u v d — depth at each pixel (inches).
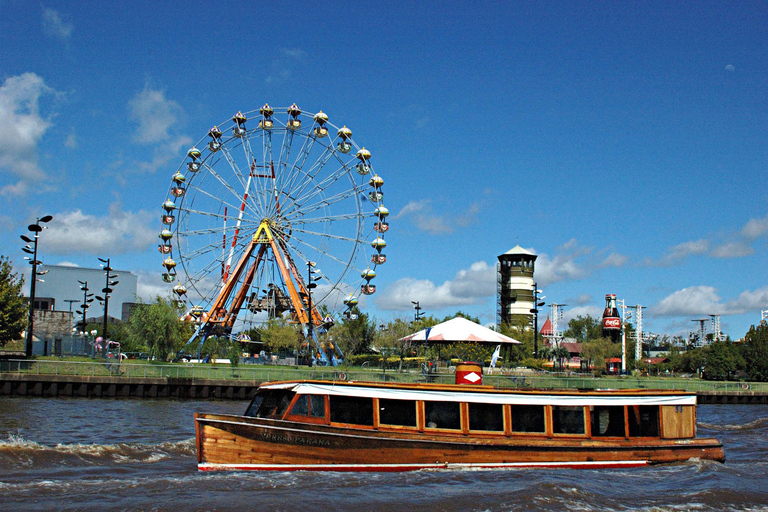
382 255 3393.2
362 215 3248.0
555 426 1072.2
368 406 1013.8
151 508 764.0
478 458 1033.5
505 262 6594.5
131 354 3319.4
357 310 3476.9
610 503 850.1
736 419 2208.4
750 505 874.8
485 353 3563.0
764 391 3154.5
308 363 3563.0
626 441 1093.8
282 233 3297.2
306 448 980.6
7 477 908.0
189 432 1413.6
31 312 2726.4
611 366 4795.8
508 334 5182.1
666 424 1122.7
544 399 1070.4
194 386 2415.1
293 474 946.7
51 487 848.3
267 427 969.5
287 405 1003.3
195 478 906.7
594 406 1091.9
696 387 3142.2
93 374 2374.5
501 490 887.1
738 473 1072.8
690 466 1100.5
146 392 2378.2
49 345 4114.2
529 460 1048.2
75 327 4530.0
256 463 965.8
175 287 3245.6
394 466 1003.9
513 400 1058.7
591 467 1072.8
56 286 7140.8
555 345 5516.7
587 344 4992.6
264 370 2583.7
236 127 3152.1
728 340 5305.1
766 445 1515.7
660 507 839.1
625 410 1102.4
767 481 1030.4
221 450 956.6
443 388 1034.7
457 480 946.1
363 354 4035.4
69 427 1444.4
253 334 4205.2
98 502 784.3
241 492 841.5
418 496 850.8
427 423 1027.9
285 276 3297.2
